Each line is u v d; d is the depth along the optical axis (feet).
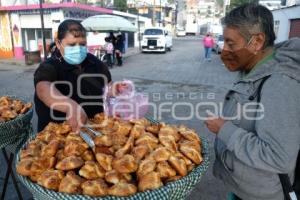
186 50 78.28
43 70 6.81
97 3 105.91
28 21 56.34
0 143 6.83
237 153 4.45
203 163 4.92
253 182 4.75
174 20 178.70
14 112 7.61
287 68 4.29
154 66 46.42
